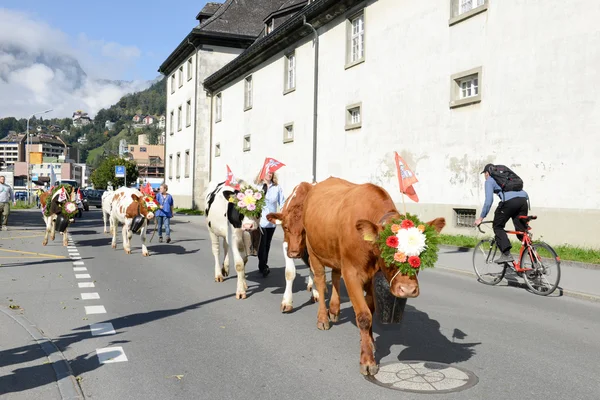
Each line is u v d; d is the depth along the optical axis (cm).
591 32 1331
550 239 1417
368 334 503
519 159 1511
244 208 841
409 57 1958
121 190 1551
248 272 1155
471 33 1681
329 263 606
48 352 556
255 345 602
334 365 530
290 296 769
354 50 2372
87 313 759
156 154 17875
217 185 1020
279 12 3391
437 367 524
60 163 14138
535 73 1470
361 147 2256
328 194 621
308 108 2722
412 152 1944
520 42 1514
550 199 1423
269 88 3212
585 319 738
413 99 1938
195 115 4441
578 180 1354
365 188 530
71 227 2575
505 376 497
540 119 1453
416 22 1923
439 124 1812
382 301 480
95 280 1045
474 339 628
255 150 3434
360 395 450
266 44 3067
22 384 466
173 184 5284
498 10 1581
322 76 2569
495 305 827
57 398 435
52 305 812
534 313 773
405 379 488
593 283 984
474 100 1656
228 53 4491
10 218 3369
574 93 1369
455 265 1227
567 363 538
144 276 1098
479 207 1644
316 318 729
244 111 3625
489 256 1030
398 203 2011
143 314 755
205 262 1324
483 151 1631
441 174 1800
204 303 830
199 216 3691
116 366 530
